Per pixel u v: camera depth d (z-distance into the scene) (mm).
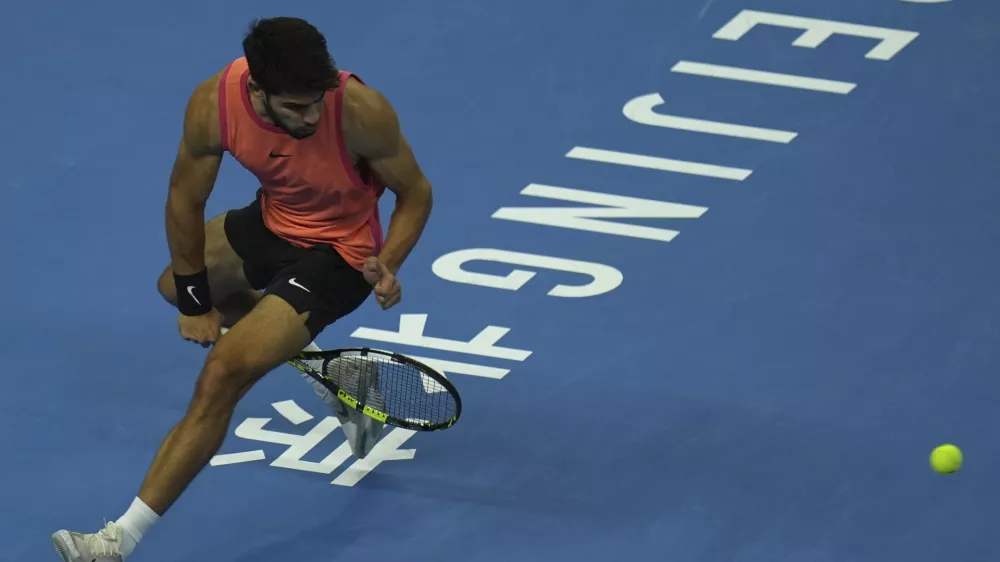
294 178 24547
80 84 39250
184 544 26250
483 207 34688
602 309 31578
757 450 27953
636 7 42031
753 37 40750
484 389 29531
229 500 27141
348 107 23750
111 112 38219
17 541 26234
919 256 32906
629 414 28906
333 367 25969
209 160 24547
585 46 40500
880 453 27734
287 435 28625
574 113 38031
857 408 28781
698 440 28250
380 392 27172
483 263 32969
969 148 36469
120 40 40875
